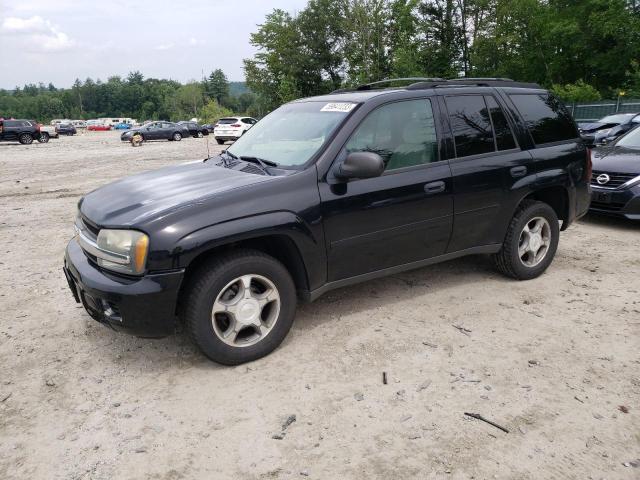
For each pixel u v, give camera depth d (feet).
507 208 15.12
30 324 14.02
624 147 25.26
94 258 11.46
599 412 9.78
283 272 11.75
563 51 111.65
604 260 18.56
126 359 12.07
